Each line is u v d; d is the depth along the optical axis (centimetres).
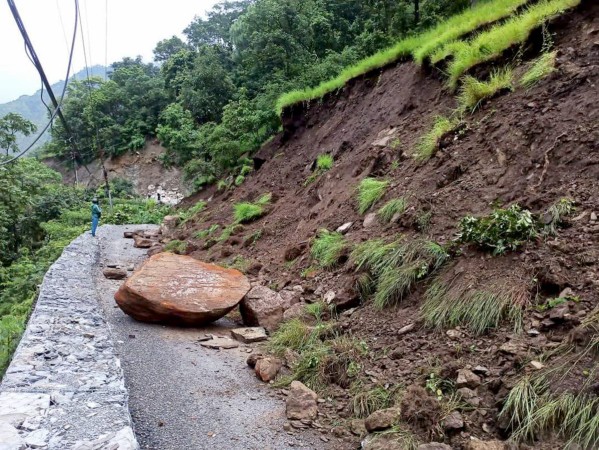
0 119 1964
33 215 2723
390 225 636
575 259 407
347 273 616
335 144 1123
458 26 963
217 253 1035
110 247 1409
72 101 4125
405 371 412
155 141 4066
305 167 1196
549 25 691
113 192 3572
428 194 625
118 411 321
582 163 488
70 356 421
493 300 416
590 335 333
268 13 2142
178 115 2856
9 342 851
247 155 1745
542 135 554
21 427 290
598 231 419
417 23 1655
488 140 627
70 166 4369
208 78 2639
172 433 365
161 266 699
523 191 516
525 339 373
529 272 420
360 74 1212
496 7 936
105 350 446
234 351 554
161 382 460
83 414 313
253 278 808
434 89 903
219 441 357
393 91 1038
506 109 647
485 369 368
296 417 390
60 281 817
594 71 570
